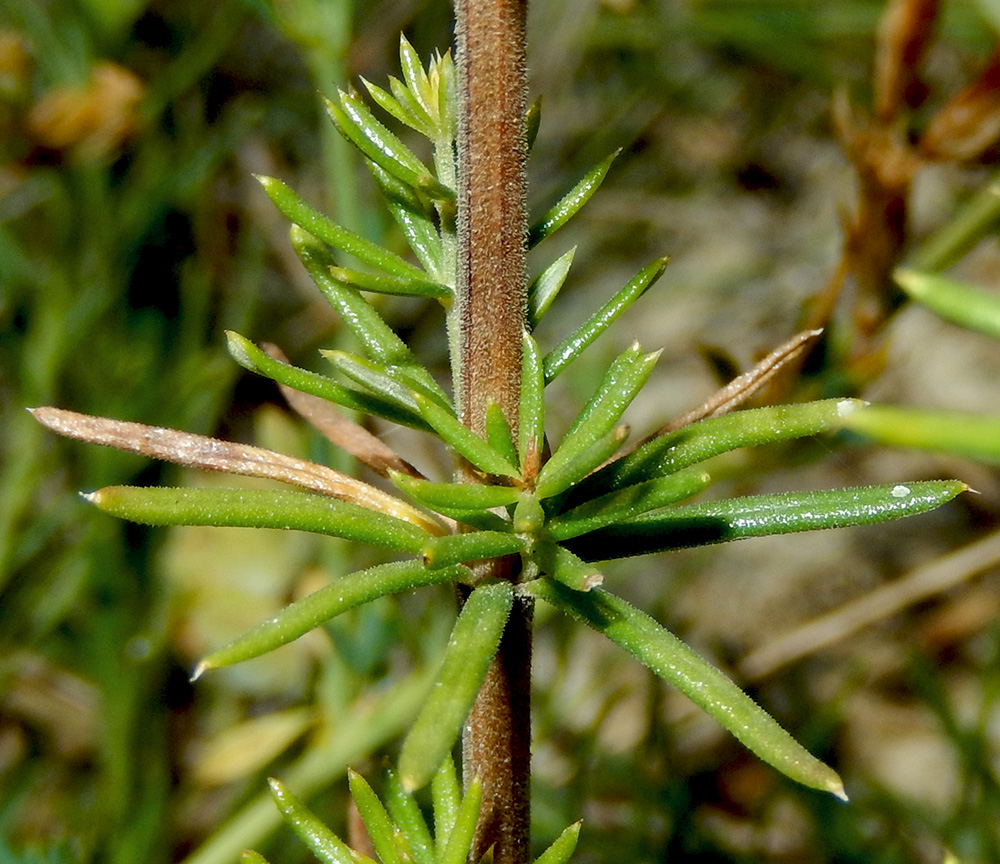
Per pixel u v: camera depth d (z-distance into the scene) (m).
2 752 0.17
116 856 0.15
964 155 0.12
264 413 0.16
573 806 0.15
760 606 0.24
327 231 0.08
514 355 0.08
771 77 0.26
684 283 0.26
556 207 0.08
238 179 0.21
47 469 0.18
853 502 0.08
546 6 0.22
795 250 0.28
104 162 0.18
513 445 0.08
